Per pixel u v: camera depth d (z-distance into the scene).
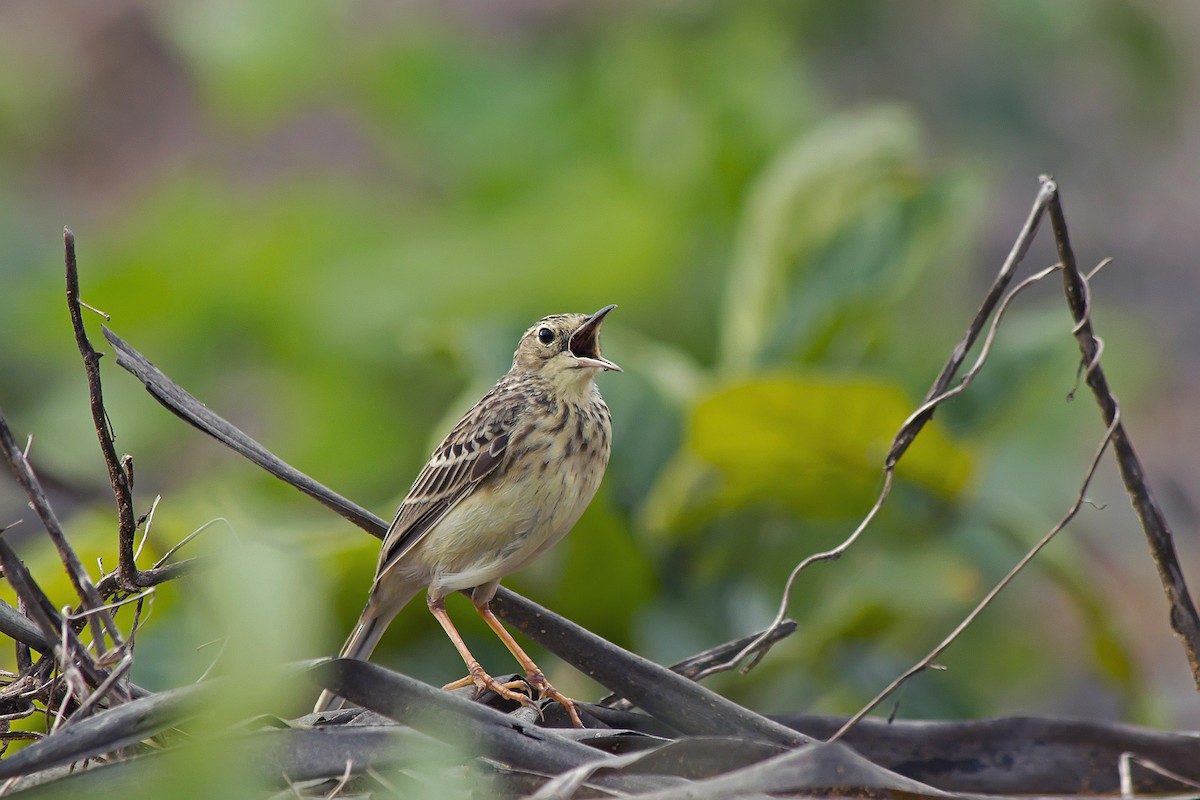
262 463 6.27
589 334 8.48
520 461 7.88
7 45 23.19
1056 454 14.98
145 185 21.98
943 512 10.32
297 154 20.97
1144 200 22.88
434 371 15.17
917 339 13.55
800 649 10.18
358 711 6.07
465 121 18.45
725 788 4.81
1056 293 21.00
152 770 4.74
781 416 9.30
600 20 20.08
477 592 8.00
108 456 5.61
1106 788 6.51
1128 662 10.30
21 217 20.59
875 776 4.85
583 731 5.77
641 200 15.55
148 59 23.45
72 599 8.21
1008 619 14.00
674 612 10.27
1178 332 21.45
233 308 15.73
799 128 16.45
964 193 11.10
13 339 16.34
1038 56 22.38
